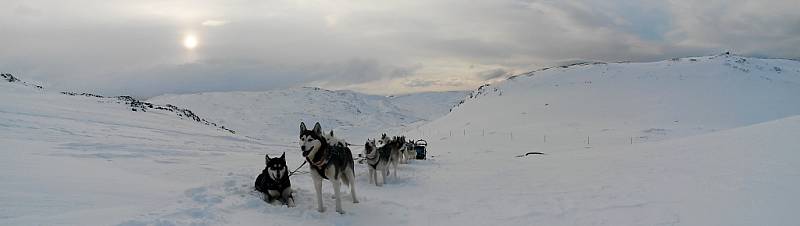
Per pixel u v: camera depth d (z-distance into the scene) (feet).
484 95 258.37
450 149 108.99
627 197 24.18
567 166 40.14
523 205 25.08
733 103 184.24
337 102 623.77
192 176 33.58
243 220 19.81
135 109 127.03
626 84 224.74
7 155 28.84
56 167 26.40
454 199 28.63
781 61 279.90
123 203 19.85
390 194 31.63
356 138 291.79
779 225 16.10
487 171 43.09
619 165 36.22
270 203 24.34
